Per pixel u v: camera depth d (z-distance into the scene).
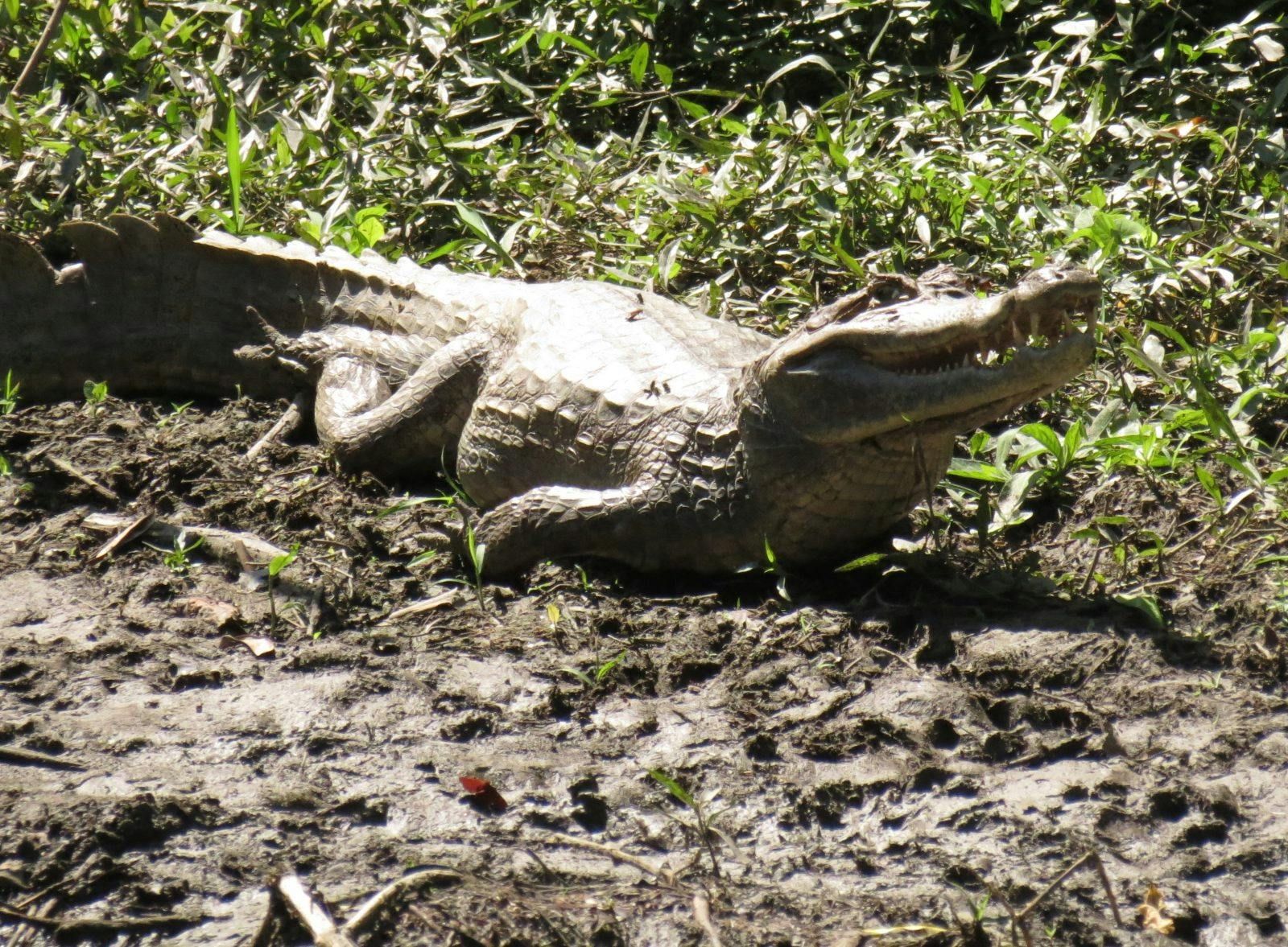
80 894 5.73
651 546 8.71
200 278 11.66
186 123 13.90
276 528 9.34
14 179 12.91
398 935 5.43
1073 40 14.48
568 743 6.99
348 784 6.62
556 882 5.86
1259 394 10.24
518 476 9.69
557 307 10.20
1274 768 6.69
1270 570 8.52
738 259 12.33
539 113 14.11
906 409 7.77
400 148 13.31
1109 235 11.29
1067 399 10.67
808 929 5.55
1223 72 13.78
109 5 15.06
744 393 8.41
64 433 10.64
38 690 7.41
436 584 8.77
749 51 15.30
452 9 14.57
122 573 8.75
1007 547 9.20
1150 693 7.30
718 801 6.48
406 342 11.01
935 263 11.96
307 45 14.40
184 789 6.52
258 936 5.42
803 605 8.37
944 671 7.56
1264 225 11.70
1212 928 5.64
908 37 14.92
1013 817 6.34
